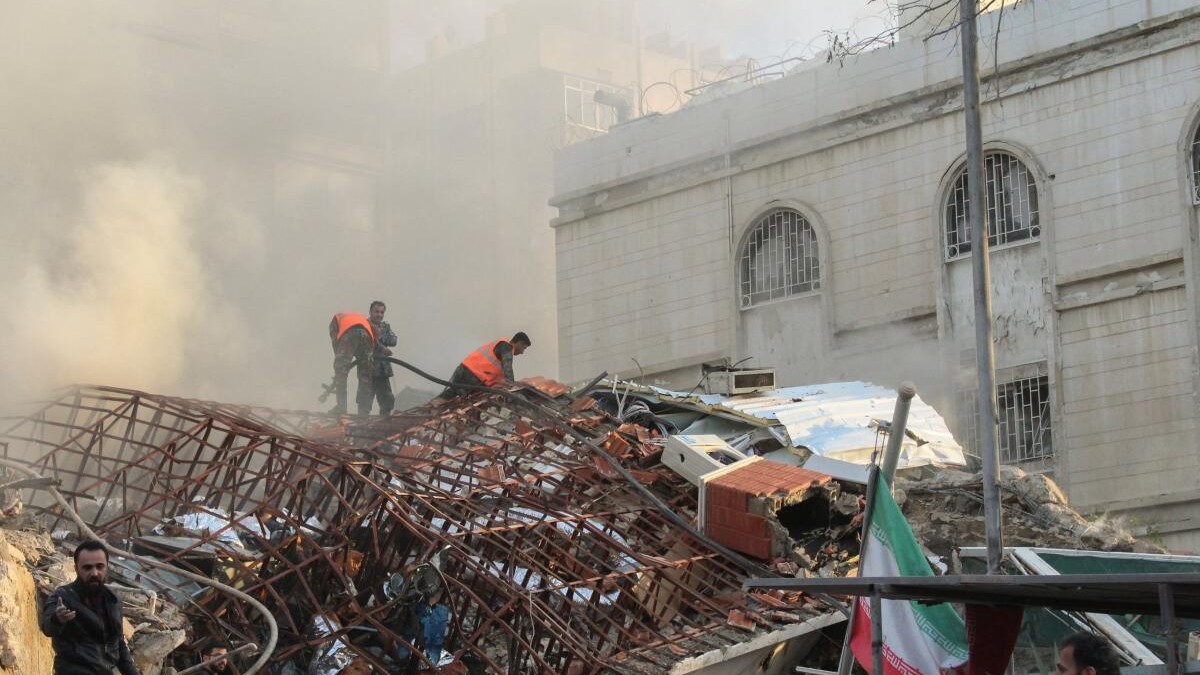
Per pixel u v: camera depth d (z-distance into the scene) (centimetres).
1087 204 2611
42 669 1054
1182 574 696
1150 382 2511
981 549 1683
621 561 1584
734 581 1616
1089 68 2630
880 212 2861
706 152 3123
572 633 1407
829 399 2108
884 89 2873
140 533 1416
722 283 3072
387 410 2009
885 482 1080
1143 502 2470
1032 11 2695
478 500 1627
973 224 1334
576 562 1504
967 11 1360
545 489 1767
